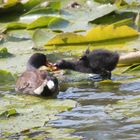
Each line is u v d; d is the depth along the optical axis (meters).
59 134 11.41
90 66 15.31
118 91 13.83
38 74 14.24
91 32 17.22
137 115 12.19
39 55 15.59
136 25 18.39
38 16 20.08
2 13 20.83
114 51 15.73
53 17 18.95
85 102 13.21
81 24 18.89
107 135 11.28
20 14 20.88
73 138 11.20
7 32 18.91
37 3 21.02
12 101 13.36
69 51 16.70
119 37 17.36
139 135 11.21
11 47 17.56
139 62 15.35
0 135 11.43
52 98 13.62
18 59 16.41
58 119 12.12
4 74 14.87
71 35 17.23
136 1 20.53
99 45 16.97
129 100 13.14
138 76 14.71
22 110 12.62
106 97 13.48
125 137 11.15
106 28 17.20
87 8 20.19
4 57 16.62
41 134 11.43
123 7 19.91
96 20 18.97
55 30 18.33
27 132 11.52
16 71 15.43
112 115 12.28
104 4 19.91
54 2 20.61
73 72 15.45
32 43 17.73
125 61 15.36
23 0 21.23
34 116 12.26
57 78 15.02
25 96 13.75
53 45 17.33
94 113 12.45
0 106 12.97
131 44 16.78
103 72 15.12
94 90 14.07
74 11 20.00
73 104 12.98
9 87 14.45
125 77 14.74
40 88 13.73
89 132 11.47
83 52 16.44
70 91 14.11
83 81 14.83
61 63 15.51
